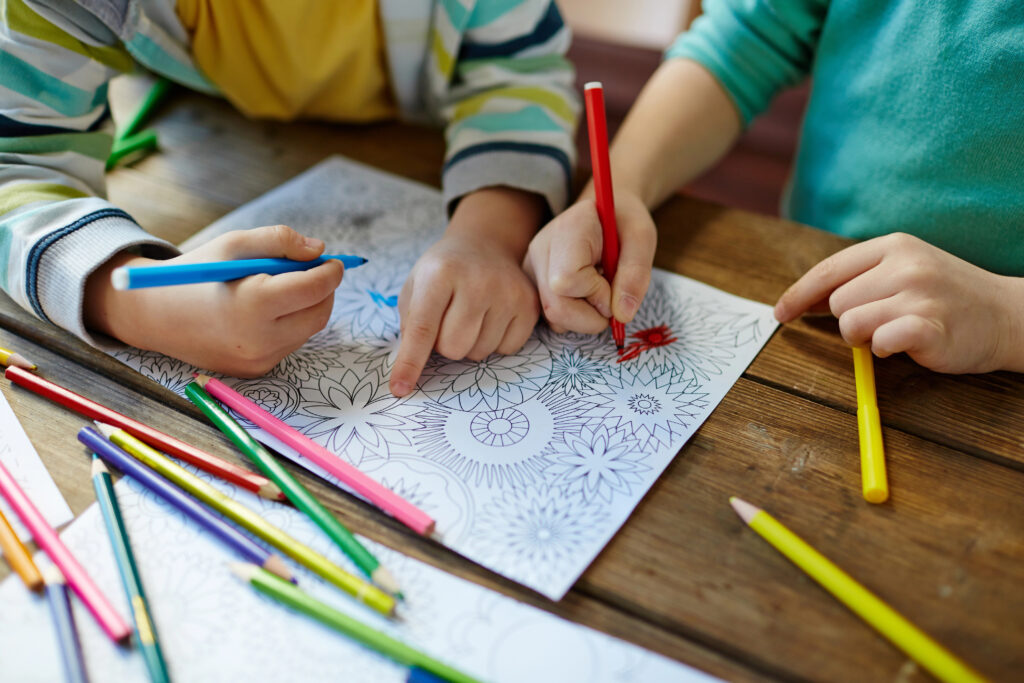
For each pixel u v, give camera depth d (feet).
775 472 1.37
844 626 1.13
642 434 1.44
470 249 1.73
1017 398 1.53
